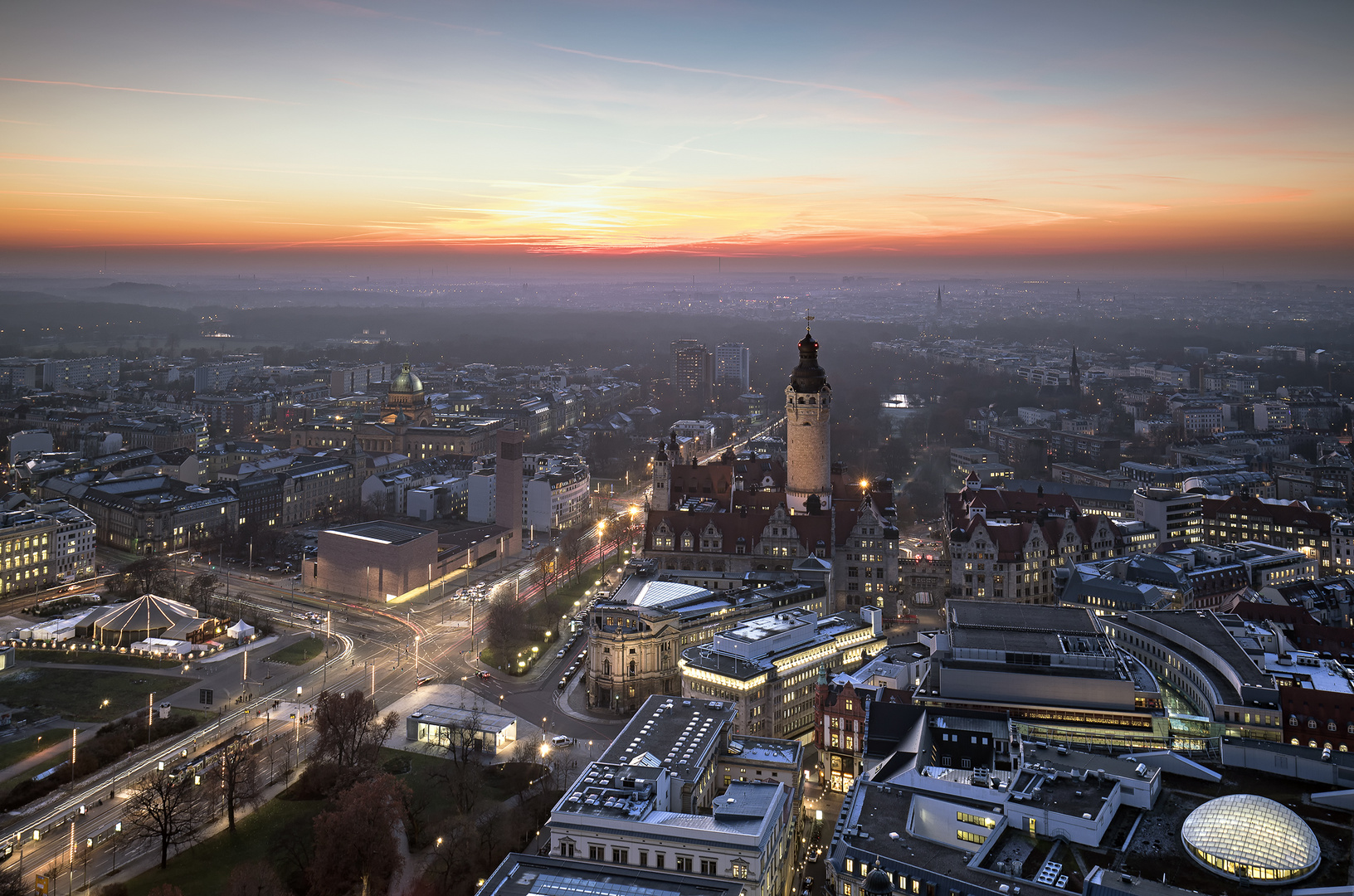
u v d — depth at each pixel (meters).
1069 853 176.00
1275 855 164.50
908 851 181.00
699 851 184.12
